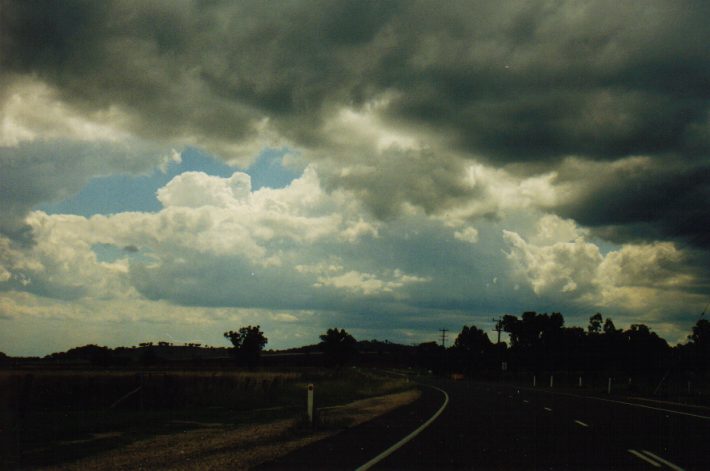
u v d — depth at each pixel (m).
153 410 27.83
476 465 11.38
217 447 14.81
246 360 91.25
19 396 24.62
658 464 11.48
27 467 12.29
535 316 110.31
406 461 11.86
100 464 12.48
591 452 13.04
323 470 10.92
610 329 94.62
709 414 23.77
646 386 58.56
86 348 157.25
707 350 73.50
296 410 27.48
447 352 133.88
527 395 40.88
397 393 46.28
